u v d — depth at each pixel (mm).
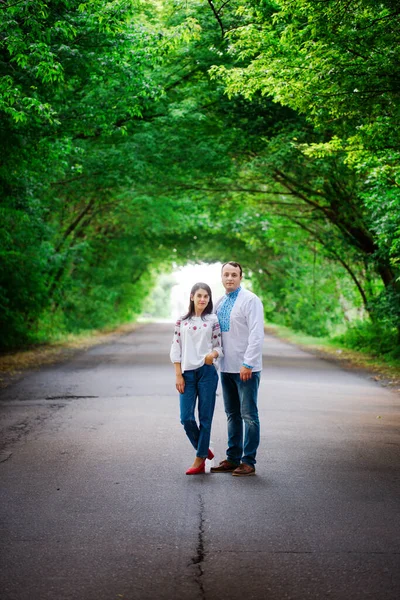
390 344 23000
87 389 13367
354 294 34875
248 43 11844
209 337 6875
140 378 15352
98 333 39938
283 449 7926
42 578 4145
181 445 8070
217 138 21031
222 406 11445
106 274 46094
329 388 14000
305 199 24234
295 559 4461
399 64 9484
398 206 15594
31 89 12844
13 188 18156
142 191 26609
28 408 10945
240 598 3879
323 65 9945
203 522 5219
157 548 4652
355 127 11430
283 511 5520
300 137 18312
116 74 14047
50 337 29359
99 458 7410
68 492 6066
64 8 12438
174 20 17266
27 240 23391
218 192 26234
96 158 21078
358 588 4016
